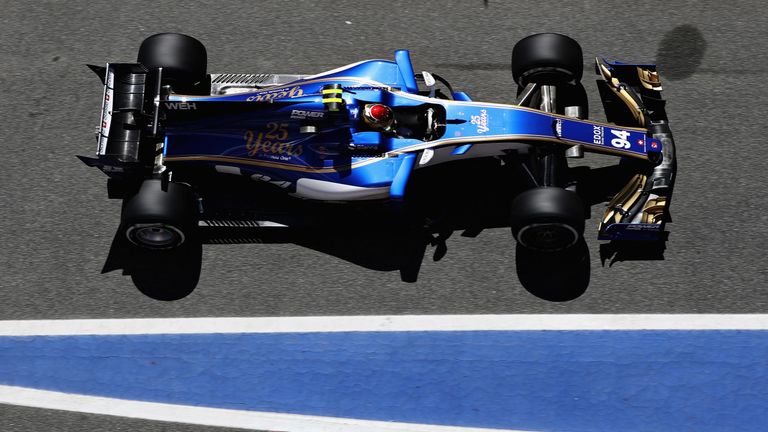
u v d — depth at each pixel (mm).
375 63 34844
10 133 37625
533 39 35312
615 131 34500
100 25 40250
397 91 33875
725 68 39812
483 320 34594
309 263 35469
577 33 40531
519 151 34281
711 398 33406
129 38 40031
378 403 33156
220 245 35594
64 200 36375
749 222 36562
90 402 33062
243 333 34250
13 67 39125
